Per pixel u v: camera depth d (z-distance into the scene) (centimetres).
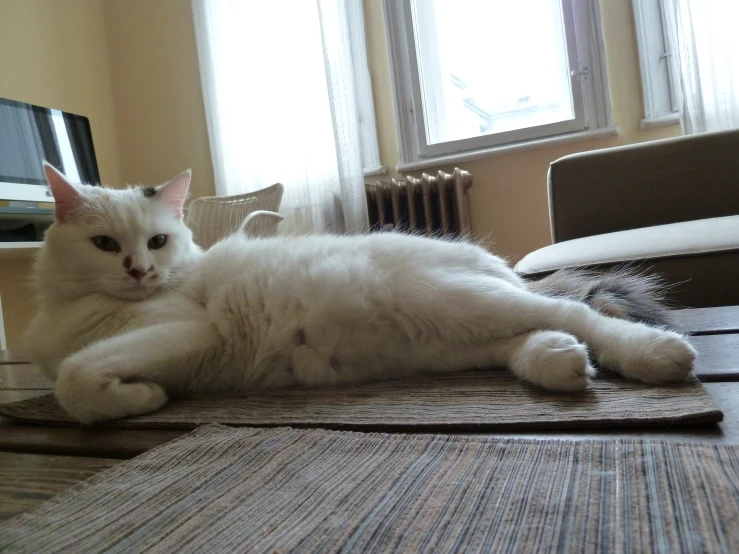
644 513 45
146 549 47
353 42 332
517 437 65
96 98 377
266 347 108
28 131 272
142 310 112
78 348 113
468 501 50
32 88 329
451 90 340
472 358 104
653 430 64
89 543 48
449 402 82
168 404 99
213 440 71
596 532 43
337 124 318
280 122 337
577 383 79
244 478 59
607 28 294
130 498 56
